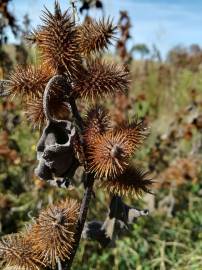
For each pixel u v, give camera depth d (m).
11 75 0.14
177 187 0.40
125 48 0.42
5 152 0.33
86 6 0.30
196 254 0.31
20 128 0.36
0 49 0.35
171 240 0.33
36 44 0.13
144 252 0.31
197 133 0.47
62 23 0.13
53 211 0.13
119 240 0.31
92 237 0.15
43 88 0.13
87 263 0.29
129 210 0.15
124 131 0.14
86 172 0.13
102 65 0.13
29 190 0.33
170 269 0.30
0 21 0.35
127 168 0.14
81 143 0.13
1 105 0.34
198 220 0.36
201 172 0.43
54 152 0.12
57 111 0.14
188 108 0.45
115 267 0.29
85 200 0.14
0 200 0.30
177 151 0.45
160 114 0.65
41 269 0.13
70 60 0.13
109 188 0.14
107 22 0.13
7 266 0.14
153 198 0.36
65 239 0.13
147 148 0.45
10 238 0.14
